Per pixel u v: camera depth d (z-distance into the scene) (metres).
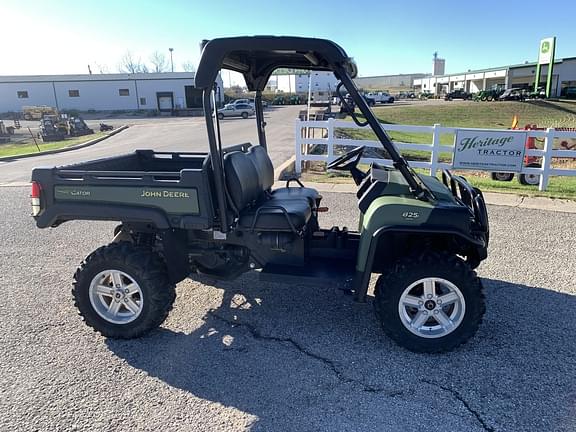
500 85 62.38
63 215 3.39
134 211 3.28
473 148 8.34
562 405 2.59
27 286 4.31
